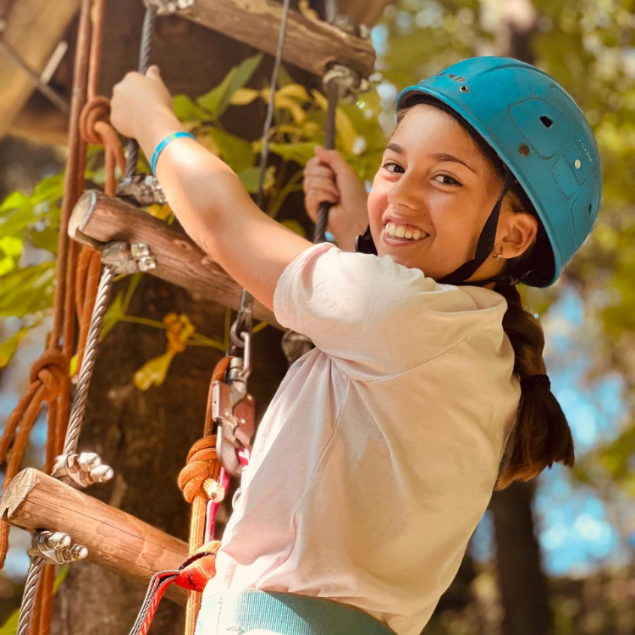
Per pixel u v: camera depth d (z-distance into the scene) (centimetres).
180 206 165
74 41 280
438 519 146
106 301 178
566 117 164
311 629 134
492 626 970
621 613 1052
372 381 142
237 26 212
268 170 232
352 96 223
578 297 906
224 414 165
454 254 157
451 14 607
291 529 139
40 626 177
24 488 152
